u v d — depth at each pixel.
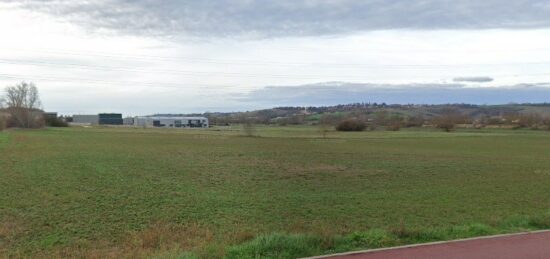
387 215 17.31
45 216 17.12
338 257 9.36
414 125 143.12
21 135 91.12
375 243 10.48
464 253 9.72
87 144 66.12
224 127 173.25
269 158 45.94
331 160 43.94
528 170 35.84
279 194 23.09
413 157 47.84
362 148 62.19
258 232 13.99
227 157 46.94
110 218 16.86
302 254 9.54
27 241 13.46
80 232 14.62
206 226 15.46
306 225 15.30
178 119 194.00
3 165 36.31
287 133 114.06
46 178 28.70
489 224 13.20
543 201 21.00
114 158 44.34
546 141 82.25
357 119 134.62
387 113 155.00
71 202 20.25
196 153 51.97
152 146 63.69
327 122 130.38
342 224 15.48
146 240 13.17
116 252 11.75
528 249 10.05
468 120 148.00
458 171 34.91
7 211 18.06
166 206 19.44
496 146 68.44
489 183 27.88
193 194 22.91
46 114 160.25
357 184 27.36
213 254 9.53
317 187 25.92
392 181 28.83
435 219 16.38
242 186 26.20
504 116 151.38
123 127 167.75
